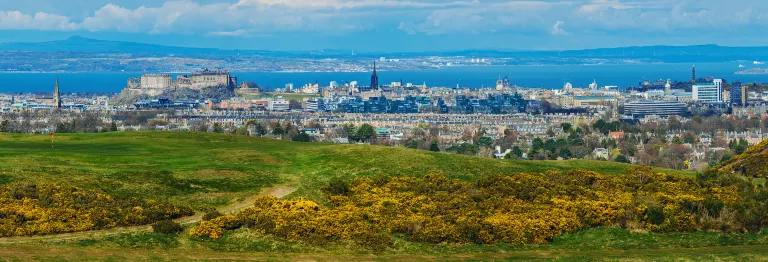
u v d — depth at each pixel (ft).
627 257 249.34
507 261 243.60
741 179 344.28
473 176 349.41
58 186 302.66
